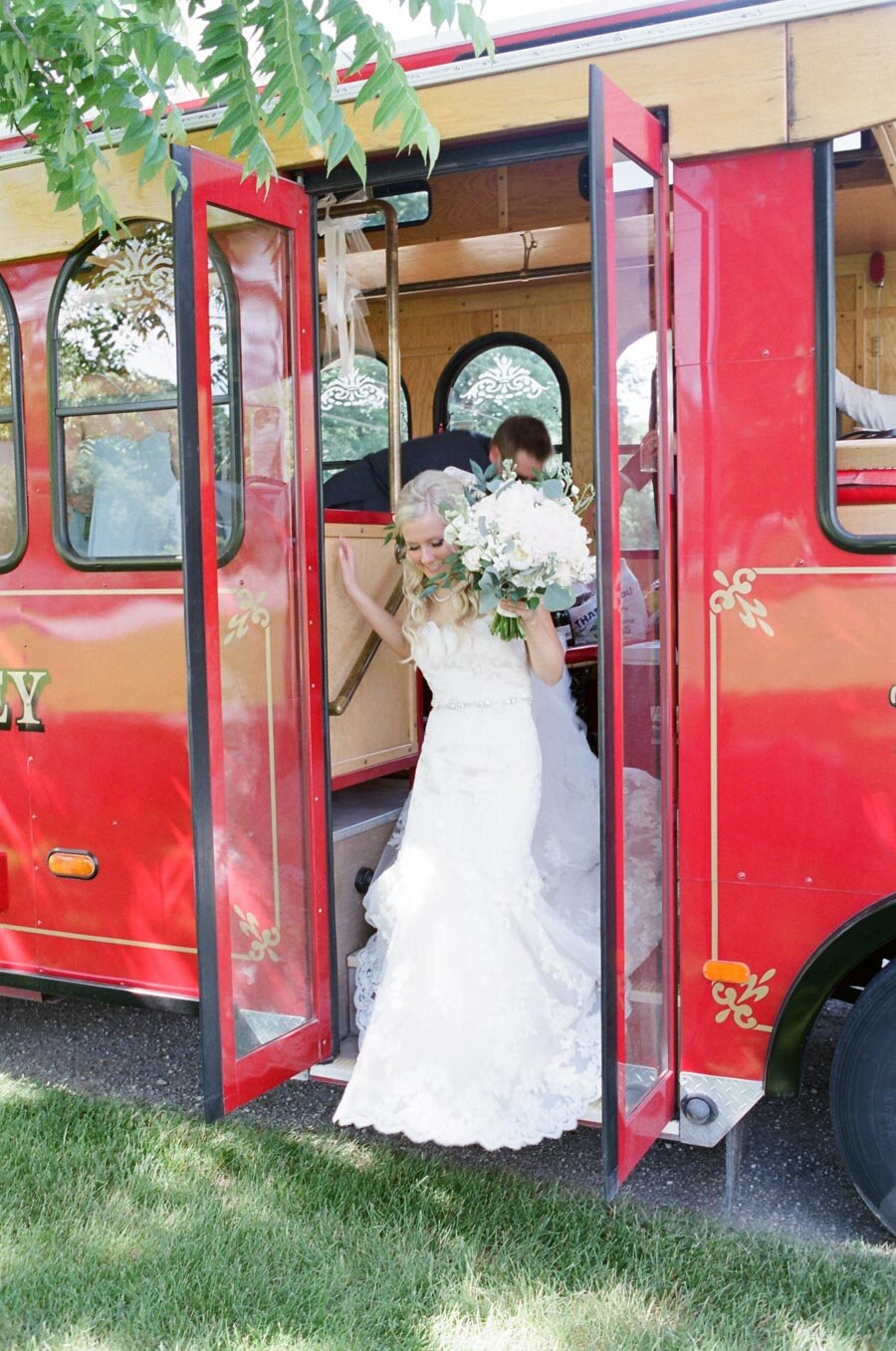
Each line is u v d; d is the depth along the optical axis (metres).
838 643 2.59
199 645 2.76
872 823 2.58
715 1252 2.67
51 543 3.44
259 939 3.02
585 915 3.34
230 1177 3.06
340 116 2.51
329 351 3.96
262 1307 2.49
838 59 2.51
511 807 3.06
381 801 3.85
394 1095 2.96
